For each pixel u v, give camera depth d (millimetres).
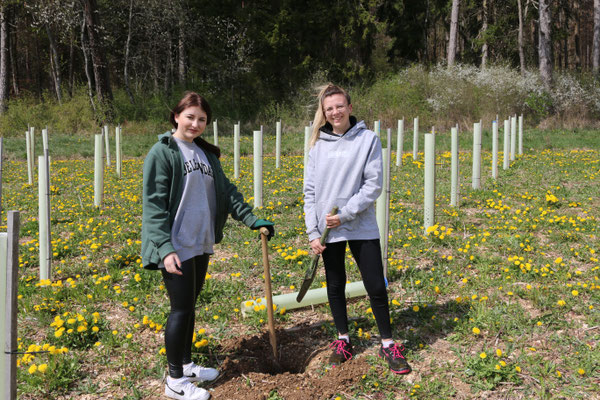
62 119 23547
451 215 6957
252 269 4996
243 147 18266
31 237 6719
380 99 24750
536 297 3957
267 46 28797
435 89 24250
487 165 12656
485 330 3521
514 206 7668
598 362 3035
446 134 21000
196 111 2754
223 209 2977
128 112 25766
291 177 11344
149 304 4156
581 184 9547
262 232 3045
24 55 42219
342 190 3000
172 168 2688
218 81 29078
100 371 3172
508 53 38312
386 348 3064
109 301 4285
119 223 7031
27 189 10648
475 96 23641
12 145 18047
